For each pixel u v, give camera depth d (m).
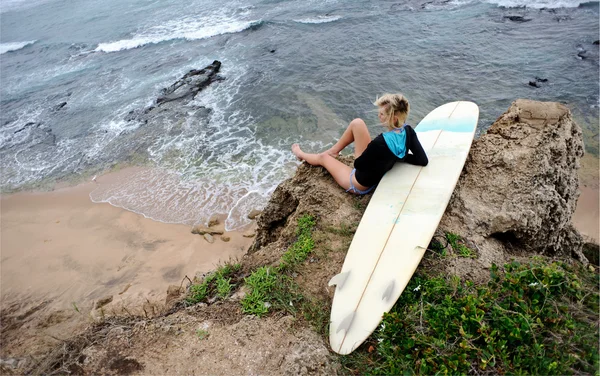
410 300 2.92
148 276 6.60
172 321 3.21
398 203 3.47
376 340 2.75
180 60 14.95
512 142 3.84
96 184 9.32
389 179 3.69
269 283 3.34
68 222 8.20
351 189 3.82
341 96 10.93
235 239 7.26
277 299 3.22
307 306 3.13
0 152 11.10
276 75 12.51
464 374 2.29
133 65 15.32
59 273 6.86
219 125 10.69
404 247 3.16
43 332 5.52
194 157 9.67
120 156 10.16
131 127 11.27
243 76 12.82
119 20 20.67
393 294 2.90
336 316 2.91
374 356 2.67
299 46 14.11
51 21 22.53
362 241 3.32
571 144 3.98
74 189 9.26
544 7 13.95
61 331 5.48
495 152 3.81
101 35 19.06
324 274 3.37
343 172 3.88
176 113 11.51
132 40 17.59
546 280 2.63
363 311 2.87
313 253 3.58
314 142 9.57
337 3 17.45
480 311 2.58
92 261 7.06
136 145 10.45
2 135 11.89
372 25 14.73
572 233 4.23
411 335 2.64
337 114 10.32
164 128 10.94
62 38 19.59
